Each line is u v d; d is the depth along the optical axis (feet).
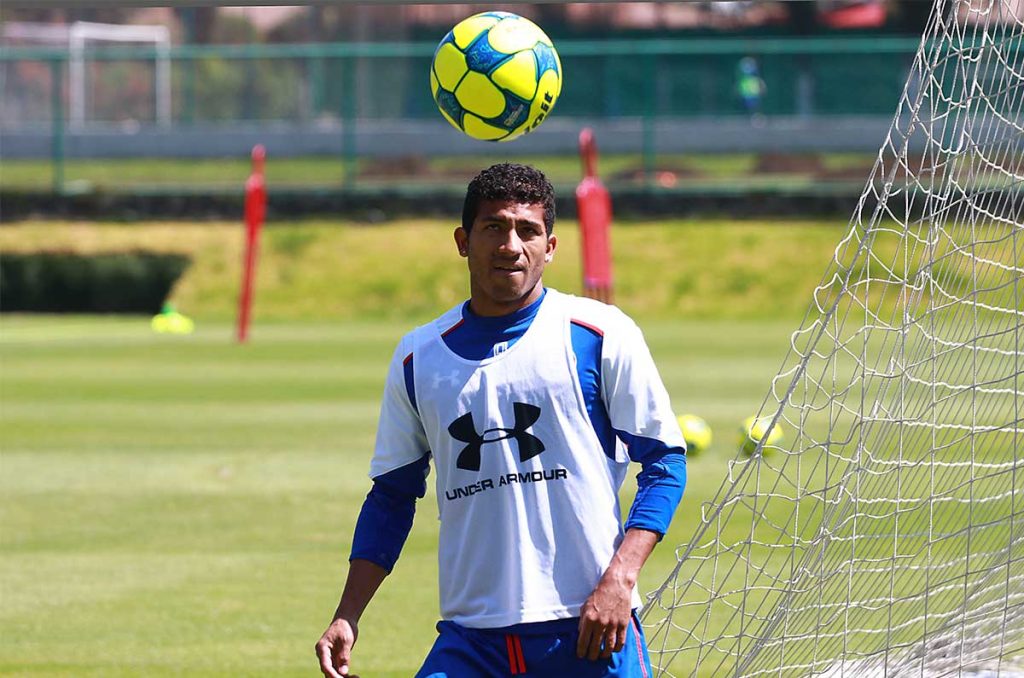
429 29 581.12
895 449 58.59
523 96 70.95
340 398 196.95
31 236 397.80
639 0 81.25
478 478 45.73
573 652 45.39
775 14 502.79
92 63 444.96
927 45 51.01
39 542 106.83
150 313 377.09
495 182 45.65
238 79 441.27
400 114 426.51
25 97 458.50
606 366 45.65
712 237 380.99
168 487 130.00
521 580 45.32
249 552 102.89
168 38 651.25
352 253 384.27
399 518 49.08
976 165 53.26
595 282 186.50
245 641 79.15
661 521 45.24
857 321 258.78
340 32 611.47
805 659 61.31
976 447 69.72
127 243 393.29
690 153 412.77
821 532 52.16
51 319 368.07
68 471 139.13
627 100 419.54
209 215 406.41
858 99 412.98
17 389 209.46
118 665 74.54
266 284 375.66
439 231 392.68
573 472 45.47
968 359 57.31
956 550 64.49
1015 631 58.65
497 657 45.55
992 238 53.16
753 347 269.64
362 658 75.56
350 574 48.70
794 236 379.14
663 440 45.65
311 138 425.28
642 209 395.55
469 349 46.32
